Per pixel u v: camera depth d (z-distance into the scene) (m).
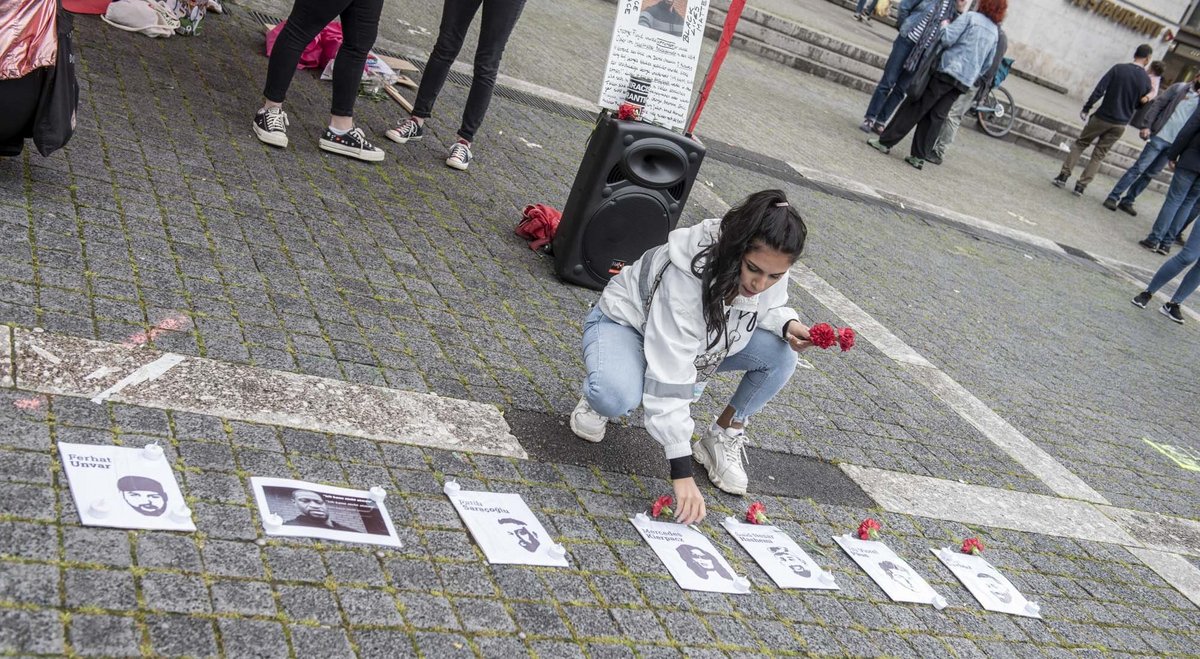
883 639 3.28
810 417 4.70
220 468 2.84
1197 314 9.58
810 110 11.73
